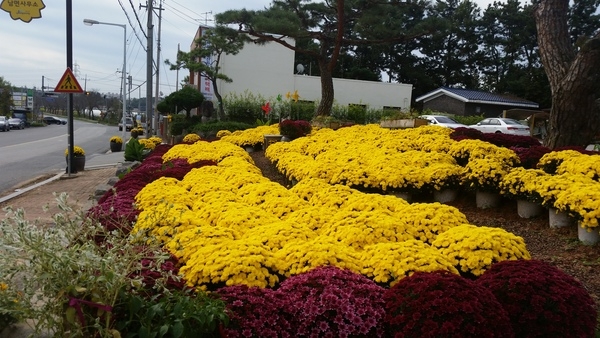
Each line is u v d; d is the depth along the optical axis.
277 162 10.23
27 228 2.18
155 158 11.63
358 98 33.31
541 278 3.00
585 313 2.87
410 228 4.26
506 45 41.38
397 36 18.61
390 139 10.02
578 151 7.60
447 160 7.81
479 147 8.05
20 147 25.36
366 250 3.70
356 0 18.30
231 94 29.08
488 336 2.55
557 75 8.86
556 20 9.07
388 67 44.91
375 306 2.80
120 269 2.28
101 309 2.12
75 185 11.95
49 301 2.15
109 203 5.45
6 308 2.14
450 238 3.87
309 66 42.56
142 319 2.27
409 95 34.25
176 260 3.41
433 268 3.23
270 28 17.56
